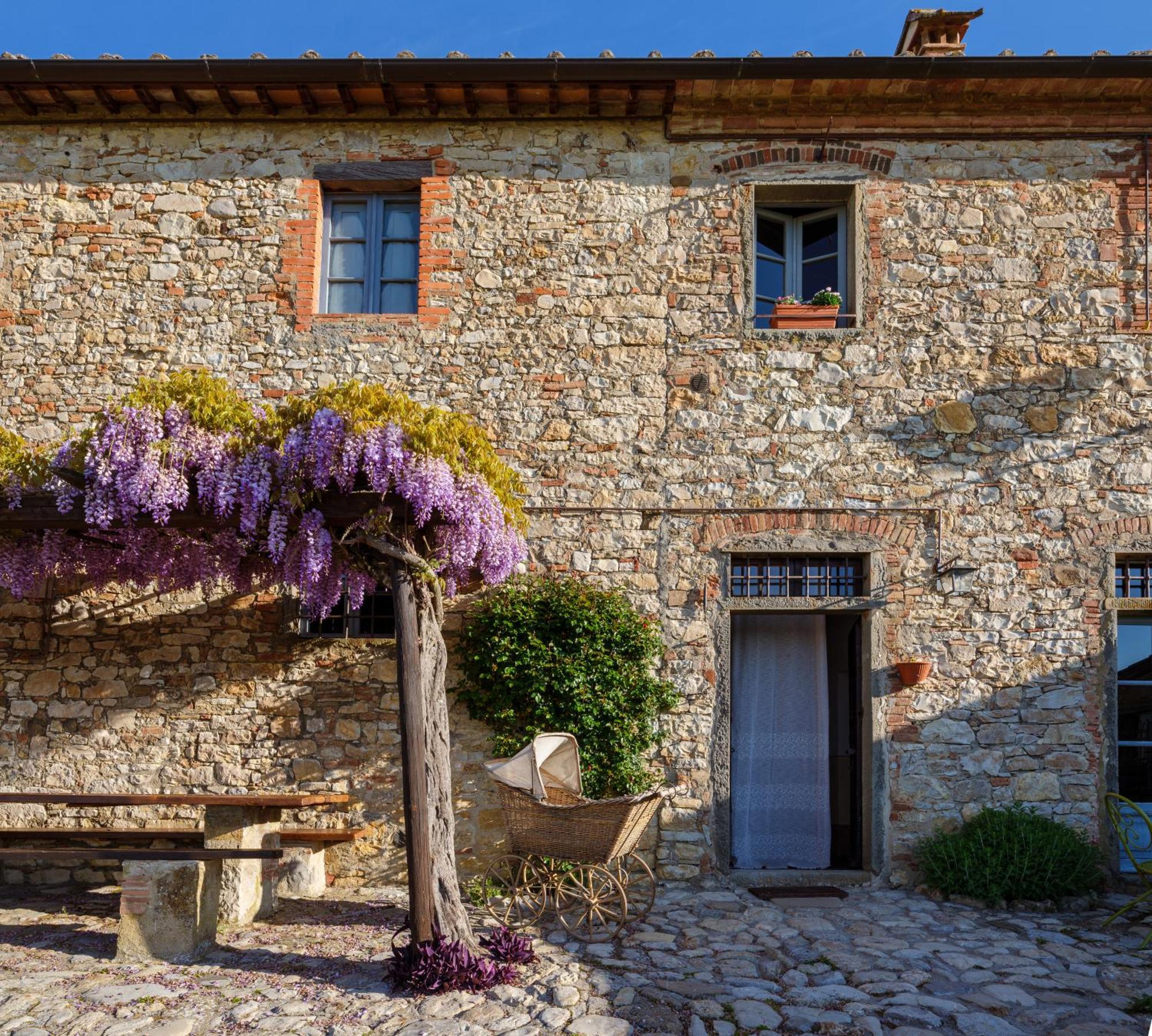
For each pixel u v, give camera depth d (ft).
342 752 21.67
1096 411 22.33
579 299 22.88
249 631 22.11
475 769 21.48
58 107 23.13
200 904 16.16
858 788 22.33
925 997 14.21
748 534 22.15
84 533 18.52
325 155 23.36
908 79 22.08
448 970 14.30
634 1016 13.39
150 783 21.67
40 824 21.72
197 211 23.22
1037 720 21.45
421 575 16.62
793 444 22.35
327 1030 12.94
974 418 22.34
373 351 22.74
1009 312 22.63
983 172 23.04
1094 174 22.99
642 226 23.11
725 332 22.75
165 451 16.10
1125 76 21.85
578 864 17.40
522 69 21.68
